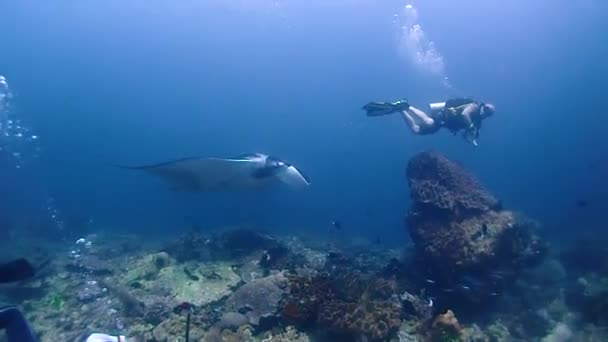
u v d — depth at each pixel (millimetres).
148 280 9375
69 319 7871
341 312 6023
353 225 28641
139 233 19578
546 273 11312
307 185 8438
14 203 28406
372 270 10016
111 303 8398
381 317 6238
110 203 34094
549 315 8938
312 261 10812
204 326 6777
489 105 8711
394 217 34719
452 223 8672
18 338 4383
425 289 8383
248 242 11758
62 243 16406
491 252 8070
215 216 27781
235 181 8109
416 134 8891
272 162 8195
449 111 8516
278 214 31453
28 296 9148
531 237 10227
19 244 15414
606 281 11180
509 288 9195
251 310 6832
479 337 6777
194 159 7625
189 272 9312
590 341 7855
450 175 9578
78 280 9906
